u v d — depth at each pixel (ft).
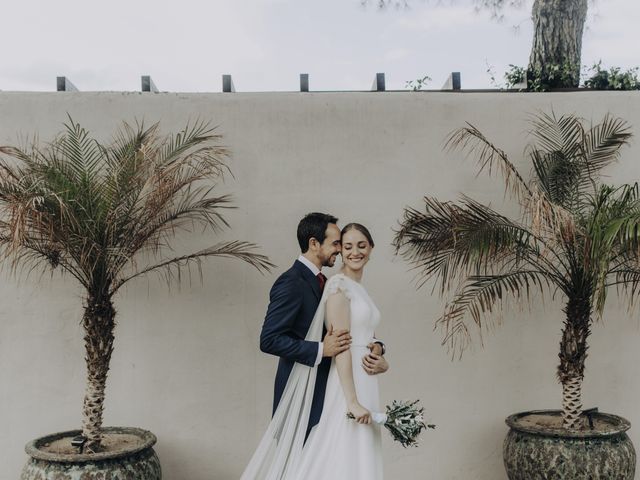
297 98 17.28
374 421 11.78
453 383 17.34
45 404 16.79
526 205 15.67
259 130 17.20
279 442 12.07
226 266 17.12
